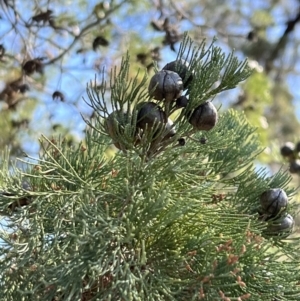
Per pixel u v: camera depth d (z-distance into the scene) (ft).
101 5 3.65
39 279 1.18
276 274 1.31
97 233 1.18
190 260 1.26
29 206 1.36
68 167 1.43
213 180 1.54
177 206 1.23
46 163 1.43
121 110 1.28
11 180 1.48
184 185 1.40
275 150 3.16
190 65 1.33
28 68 3.36
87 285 1.14
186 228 1.31
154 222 1.27
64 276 1.16
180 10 3.96
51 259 1.26
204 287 1.19
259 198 1.53
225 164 1.58
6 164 1.51
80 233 1.26
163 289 1.17
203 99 1.31
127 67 1.27
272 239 1.41
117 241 1.21
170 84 1.26
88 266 1.15
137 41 3.89
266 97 4.67
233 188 1.56
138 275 1.23
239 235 1.33
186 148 1.34
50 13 3.39
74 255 1.18
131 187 1.26
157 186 1.34
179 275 1.25
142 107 1.29
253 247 1.27
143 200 1.23
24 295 1.27
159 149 1.33
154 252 1.27
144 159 1.29
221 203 1.50
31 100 4.01
